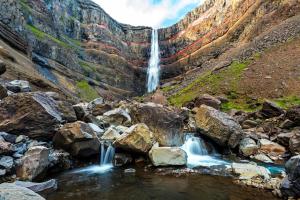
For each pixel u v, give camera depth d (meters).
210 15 138.38
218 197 13.22
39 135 18.03
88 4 157.75
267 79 54.12
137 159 19.17
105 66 139.50
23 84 27.09
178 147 19.78
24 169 14.22
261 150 23.25
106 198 12.90
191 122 28.70
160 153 18.52
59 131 18.14
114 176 16.25
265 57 65.69
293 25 75.81
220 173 17.09
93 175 16.36
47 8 127.25
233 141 22.66
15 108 17.91
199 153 22.59
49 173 16.14
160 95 74.12
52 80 85.50
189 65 131.00
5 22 74.12
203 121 23.95
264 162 20.47
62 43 118.44
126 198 12.99
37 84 49.09
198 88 66.19
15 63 56.91
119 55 151.75
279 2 96.25
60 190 13.72
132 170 17.34
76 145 17.84
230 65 73.62
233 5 123.94
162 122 21.58
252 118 34.47
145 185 14.76
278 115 32.44
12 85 25.52
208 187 14.55
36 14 113.75
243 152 22.36
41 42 97.31
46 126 18.33
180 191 13.99
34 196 7.43
